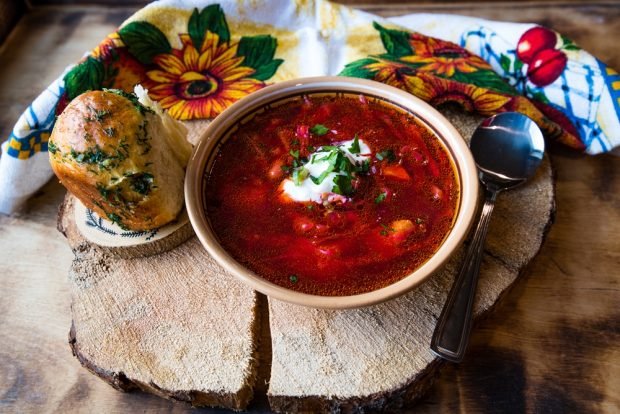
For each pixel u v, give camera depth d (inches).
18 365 12.4
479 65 15.8
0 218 15.0
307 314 11.5
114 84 15.8
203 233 10.9
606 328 12.3
